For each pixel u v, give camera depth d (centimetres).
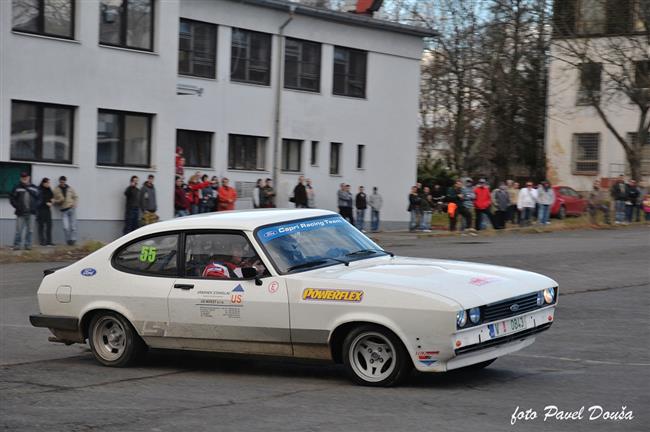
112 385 832
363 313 766
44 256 2144
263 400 751
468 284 779
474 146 5041
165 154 2770
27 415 710
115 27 2662
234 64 3266
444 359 741
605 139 4844
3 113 2425
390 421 661
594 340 1048
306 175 3500
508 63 4891
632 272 1752
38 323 952
